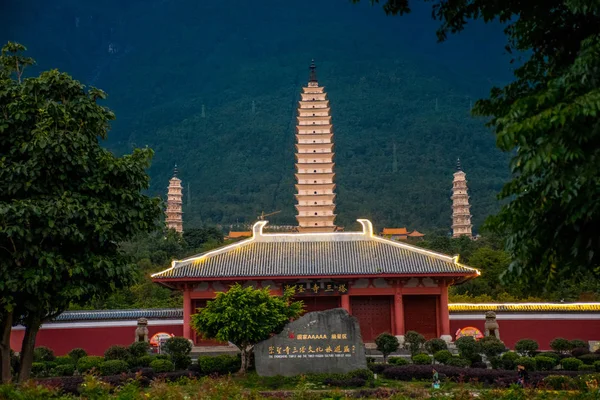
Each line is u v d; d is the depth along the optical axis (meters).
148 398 19.97
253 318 40.53
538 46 18.75
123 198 25.38
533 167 14.62
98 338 59.94
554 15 17.92
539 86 18.16
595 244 15.85
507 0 18.47
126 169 25.53
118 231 25.72
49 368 43.09
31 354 25.72
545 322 60.94
